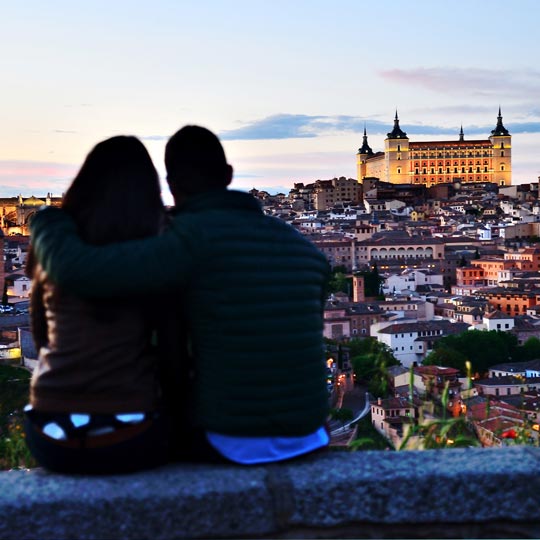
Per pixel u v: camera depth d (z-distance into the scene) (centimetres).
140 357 365
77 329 359
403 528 360
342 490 357
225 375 362
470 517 361
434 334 6900
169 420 371
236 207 373
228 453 368
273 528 354
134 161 369
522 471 362
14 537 344
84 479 360
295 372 368
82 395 360
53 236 358
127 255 354
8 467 481
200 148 379
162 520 349
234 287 362
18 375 4453
